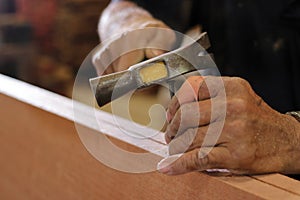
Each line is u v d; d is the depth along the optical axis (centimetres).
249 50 123
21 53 183
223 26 126
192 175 67
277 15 116
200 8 131
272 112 67
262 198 63
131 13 108
